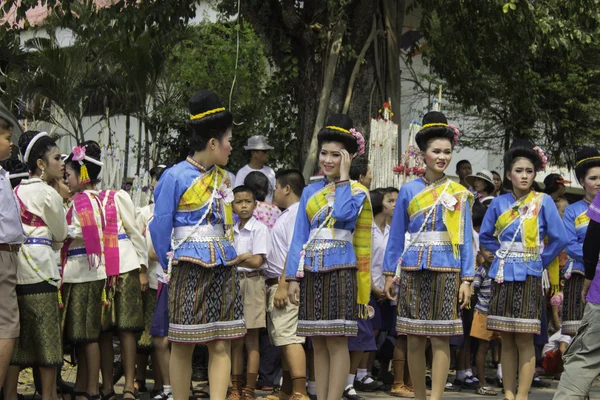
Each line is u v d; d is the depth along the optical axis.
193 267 5.26
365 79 10.70
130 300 6.91
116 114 14.27
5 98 14.41
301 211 6.10
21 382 8.10
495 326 6.82
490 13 10.95
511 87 12.62
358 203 5.88
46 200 6.06
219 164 5.45
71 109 14.02
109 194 6.91
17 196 6.13
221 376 5.35
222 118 5.35
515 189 6.98
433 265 6.12
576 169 7.86
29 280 6.02
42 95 14.09
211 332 5.26
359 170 7.83
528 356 6.75
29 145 6.30
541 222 6.84
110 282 6.75
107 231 6.79
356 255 6.01
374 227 7.87
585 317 5.05
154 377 7.30
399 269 6.38
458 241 6.12
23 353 6.11
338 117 6.06
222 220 5.38
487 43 12.00
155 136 14.12
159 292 7.00
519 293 6.74
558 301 8.57
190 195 5.29
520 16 10.36
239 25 12.59
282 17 10.80
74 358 7.53
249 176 8.06
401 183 9.66
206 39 14.58
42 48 13.99
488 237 7.09
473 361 8.98
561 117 14.48
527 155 6.91
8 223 5.61
